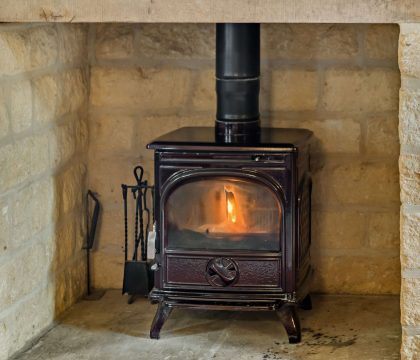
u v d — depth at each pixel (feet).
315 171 11.03
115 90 11.19
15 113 9.21
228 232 9.64
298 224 9.62
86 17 8.71
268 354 9.41
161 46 11.07
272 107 11.00
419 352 8.64
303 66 10.89
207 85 11.08
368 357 9.27
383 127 10.87
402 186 8.46
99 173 11.35
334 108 10.92
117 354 9.45
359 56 10.80
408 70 8.33
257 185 9.47
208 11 8.55
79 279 11.16
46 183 10.03
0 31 8.87
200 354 9.42
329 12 8.40
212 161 9.48
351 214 11.05
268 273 9.61
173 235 9.72
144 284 10.80
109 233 11.46
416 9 8.25
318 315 10.51
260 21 8.51
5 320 9.15
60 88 10.35
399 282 11.12
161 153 9.57
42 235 9.96
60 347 9.64
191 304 9.68
